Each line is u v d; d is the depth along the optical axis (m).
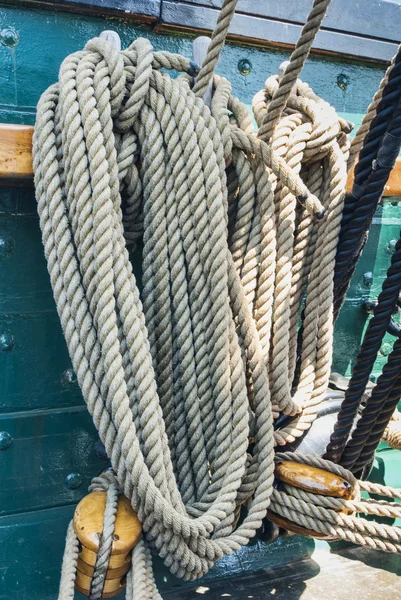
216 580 1.87
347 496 1.58
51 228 1.38
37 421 1.68
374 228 2.13
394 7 2.11
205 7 1.81
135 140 1.48
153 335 1.52
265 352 1.62
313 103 1.70
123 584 1.43
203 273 1.48
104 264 1.33
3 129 1.41
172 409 1.54
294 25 1.95
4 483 1.67
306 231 1.71
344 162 1.68
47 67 1.69
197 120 1.46
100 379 1.35
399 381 1.68
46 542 1.72
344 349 2.15
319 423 1.81
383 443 2.22
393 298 1.62
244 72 1.94
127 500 1.44
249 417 1.61
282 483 1.62
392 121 1.49
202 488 1.51
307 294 1.71
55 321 1.67
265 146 1.53
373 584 1.90
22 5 1.64
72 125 1.34
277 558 1.99
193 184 1.44
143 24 1.79
